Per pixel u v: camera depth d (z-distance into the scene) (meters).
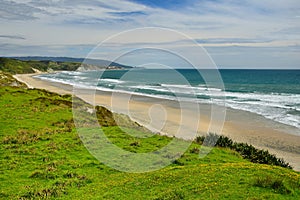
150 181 14.59
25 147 22.22
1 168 17.94
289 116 55.31
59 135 25.45
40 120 31.16
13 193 14.48
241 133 41.28
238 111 60.06
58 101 42.47
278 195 11.85
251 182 13.19
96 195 13.63
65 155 20.59
